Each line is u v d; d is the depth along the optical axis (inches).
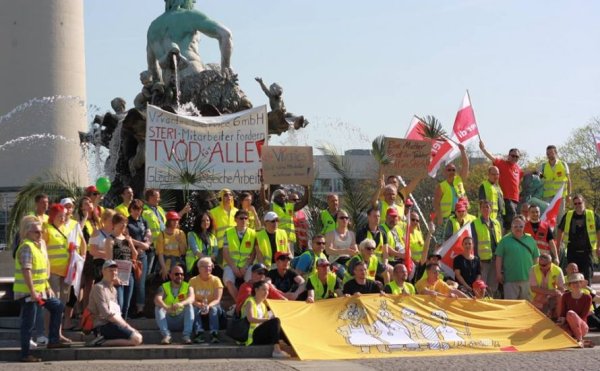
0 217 2106.3
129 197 804.0
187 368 600.4
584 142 2974.9
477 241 853.8
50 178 1878.7
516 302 754.8
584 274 909.8
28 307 649.6
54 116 2148.1
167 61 1044.5
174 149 915.4
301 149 863.7
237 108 1072.2
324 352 679.7
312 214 994.7
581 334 746.2
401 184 934.4
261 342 688.4
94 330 690.2
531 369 598.2
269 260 775.7
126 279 712.4
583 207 911.0
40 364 630.5
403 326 717.9
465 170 967.0
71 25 2199.8
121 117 1073.5
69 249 700.7
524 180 1023.6
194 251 782.5
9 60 2143.2
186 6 1104.2
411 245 861.2
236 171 925.2
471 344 724.0
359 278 734.5
